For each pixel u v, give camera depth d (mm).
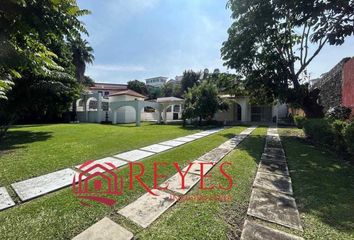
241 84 13352
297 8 7480
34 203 3010
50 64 3496
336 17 7375
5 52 2746
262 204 3025
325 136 6871
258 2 9695
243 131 13211
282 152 6609
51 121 23062
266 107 22375
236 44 11523
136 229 2398
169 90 48250
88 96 24766
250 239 2215
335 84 11180
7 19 2484
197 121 19938
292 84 11273
